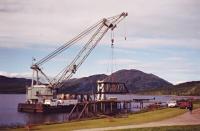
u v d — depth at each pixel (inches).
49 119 4116.6
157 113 2332.7
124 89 4953.3
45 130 1593.3
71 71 4840.1
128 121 1876.2
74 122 1946.4
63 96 5231.3
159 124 1696.6
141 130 1456.7
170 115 2150.6
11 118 4249.5
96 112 4370.1
